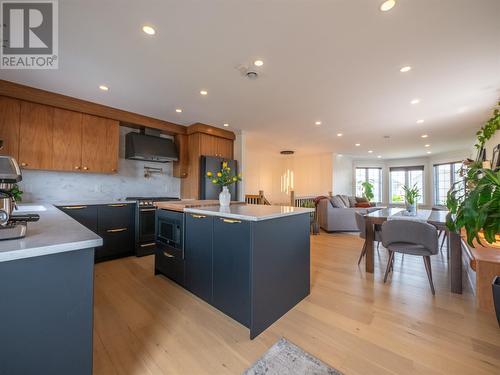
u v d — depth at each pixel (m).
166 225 2.57
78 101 3.16
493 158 3.87
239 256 1.72
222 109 3.51
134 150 3.70
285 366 1.36
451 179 7.18
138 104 3.34
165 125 4.13
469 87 2.71
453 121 4.02
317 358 1.42
